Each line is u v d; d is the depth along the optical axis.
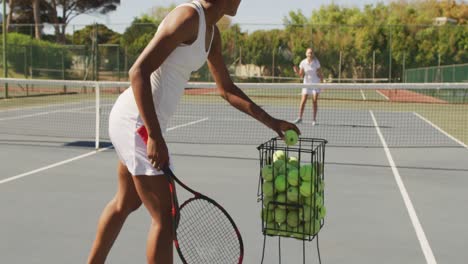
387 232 3.96
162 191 2.35
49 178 5.75
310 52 11.45
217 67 2.73
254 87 8.45
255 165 6.72
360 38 28.00
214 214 3.20
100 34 33.12
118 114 2.44
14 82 8.93
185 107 16.36
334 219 4.30
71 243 3.61
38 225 4.01
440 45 30.03
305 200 2.54
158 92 2.33
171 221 2.37
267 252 3.47
